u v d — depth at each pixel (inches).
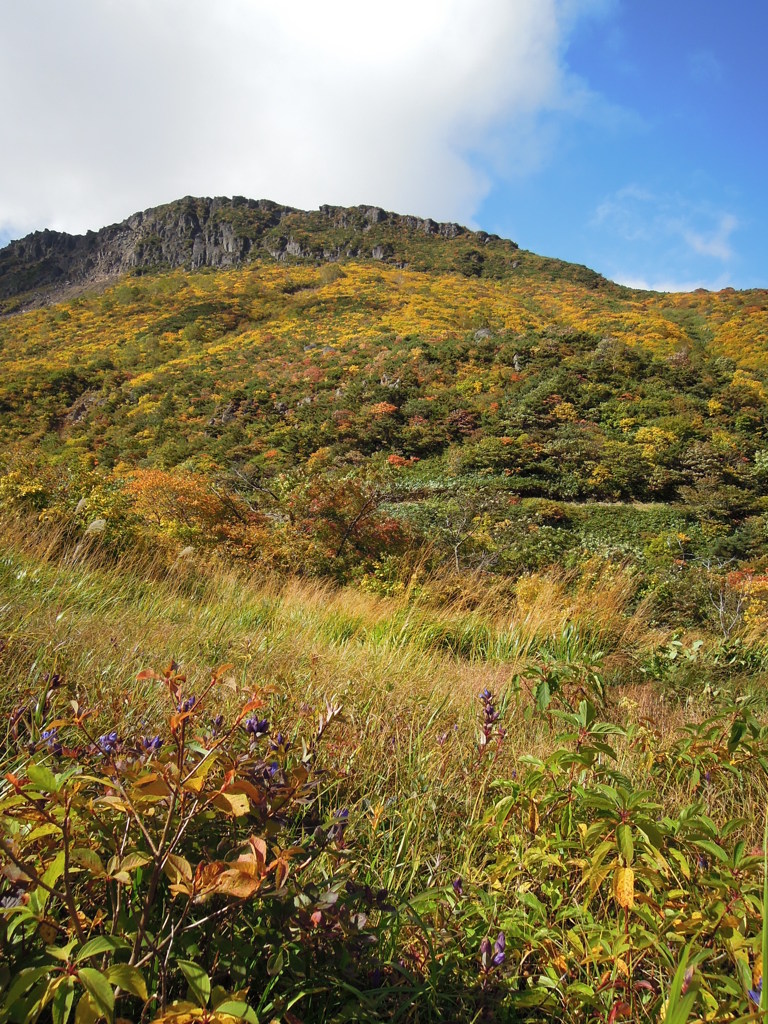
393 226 6486.2
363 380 2313.0
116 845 38.3
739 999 38.9
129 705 76.4
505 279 5393.7
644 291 5305.1
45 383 2807.6
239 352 3127.5
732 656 193.8
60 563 187.0
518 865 57.4
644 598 292.5
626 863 47.5
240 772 43.1
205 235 6584.6
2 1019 29.8
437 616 237.8
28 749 50.1
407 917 49.7
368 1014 40.8
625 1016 44.1
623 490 1496.1
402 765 84.0
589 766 60.1
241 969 38.8
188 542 343.0
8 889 36.7
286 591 264.2
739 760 82.3
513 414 1856.5
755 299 4030.5
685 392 2030.0
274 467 1738.4
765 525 1253.7
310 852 48.3
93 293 6225.4
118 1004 39.1
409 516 875.4
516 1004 44.6
